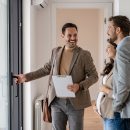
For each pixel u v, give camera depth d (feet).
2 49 10.62
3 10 10.72
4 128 10.98
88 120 19.42
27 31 13.60
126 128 7.49
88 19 26.99
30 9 13.64
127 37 6.60
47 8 16.17
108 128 7.68
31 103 13.82
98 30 26.45
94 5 16.60
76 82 9.18
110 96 7.45
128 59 6.36
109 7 16.65
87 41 27.25
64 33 9.41
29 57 13.60
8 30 11.03
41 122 14.19
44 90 16.07
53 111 9.54
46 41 16.19
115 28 7.18
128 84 6.36
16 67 12.56
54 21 16.34
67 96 8.95
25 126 13.79
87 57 9.30
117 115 7.43
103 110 7.71
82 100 9.17
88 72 9.29
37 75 9.87
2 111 10.66
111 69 7.91
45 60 16.20
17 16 12.74
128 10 14.10
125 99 6.53
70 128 9.41
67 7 16.44
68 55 9.37
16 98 12.50
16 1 12.57
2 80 10.59
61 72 9.34
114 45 7.79
